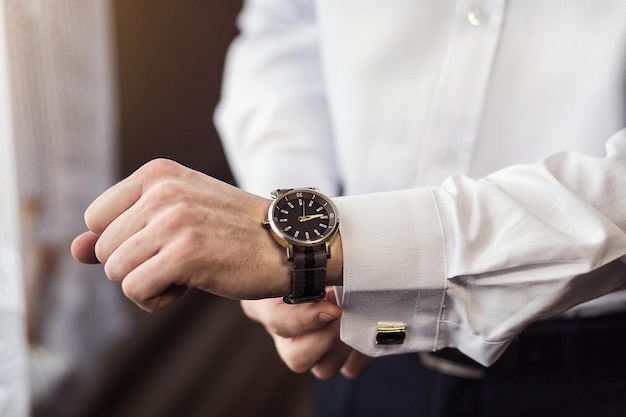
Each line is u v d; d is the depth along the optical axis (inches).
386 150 36.5
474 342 28.8
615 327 34.1
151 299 25.3
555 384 35.9
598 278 27.2
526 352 35.3
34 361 56.3
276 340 30.8
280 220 25.8
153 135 71.7
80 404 61.2
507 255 26.1
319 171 39.1
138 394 65.1
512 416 37.4
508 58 32.4
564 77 32.1
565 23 31.2
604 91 31.6
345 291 27.3
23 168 53.4
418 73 34.4
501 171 29.2
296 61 42.5
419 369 39.2
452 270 26.9
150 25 69.9
